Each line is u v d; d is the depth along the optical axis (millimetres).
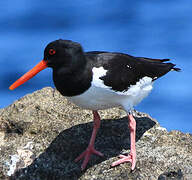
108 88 9719
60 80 9734
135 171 9844
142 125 11719
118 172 9906
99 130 11414
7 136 11469
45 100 12359
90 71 9602
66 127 11367
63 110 12000
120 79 9875
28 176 10188
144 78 10570
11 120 11641
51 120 11617
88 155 10367
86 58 9711
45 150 10734
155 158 10195
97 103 9938
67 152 10727
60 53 9602
